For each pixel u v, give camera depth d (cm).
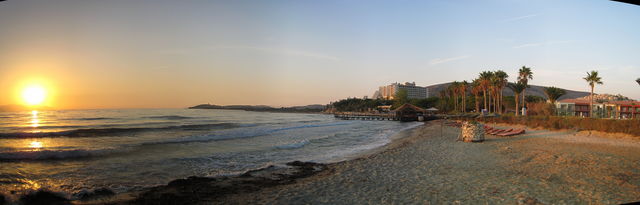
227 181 1025
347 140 2580
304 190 885
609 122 2339
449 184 894
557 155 1345
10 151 1817
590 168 1055
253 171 1205
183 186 957
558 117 3077
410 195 796
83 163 1481
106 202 809
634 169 1032
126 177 1194
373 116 9125
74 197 855
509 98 8144
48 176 1207
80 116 8838
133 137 2881
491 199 730
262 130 3847
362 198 785
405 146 1898
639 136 2030
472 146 1772
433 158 1377
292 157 1659
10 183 1093
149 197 841
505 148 1608
